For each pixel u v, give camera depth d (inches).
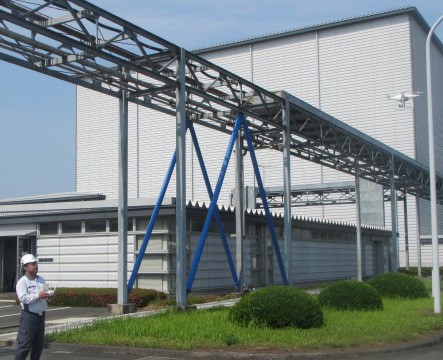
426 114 2281.0
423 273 1828.2
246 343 451.2
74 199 1577.3
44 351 462.9
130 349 448.8
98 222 939.3
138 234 901.2
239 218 943.0
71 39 573.0
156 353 439.8
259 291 531.2
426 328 538.9
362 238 1705.2
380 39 2198.6
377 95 2183.8
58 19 586.9
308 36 2326.5
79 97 2657.5
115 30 645.3
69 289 862.5
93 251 932.0
